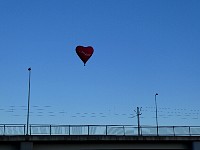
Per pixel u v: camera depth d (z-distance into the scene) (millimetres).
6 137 48812
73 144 52438
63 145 52031
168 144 55531
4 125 49094
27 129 49656
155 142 54969
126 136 52656
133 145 54281
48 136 50000
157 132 53875
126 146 54031
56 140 50188
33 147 50938
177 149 55906
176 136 54406
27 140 49375
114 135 52250
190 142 55625
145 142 54656
